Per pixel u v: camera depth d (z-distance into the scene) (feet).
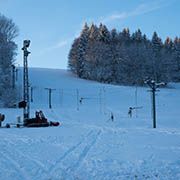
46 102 280.72
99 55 430.61
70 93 320.29
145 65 447.83
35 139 75.51
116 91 331.57
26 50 145.18
